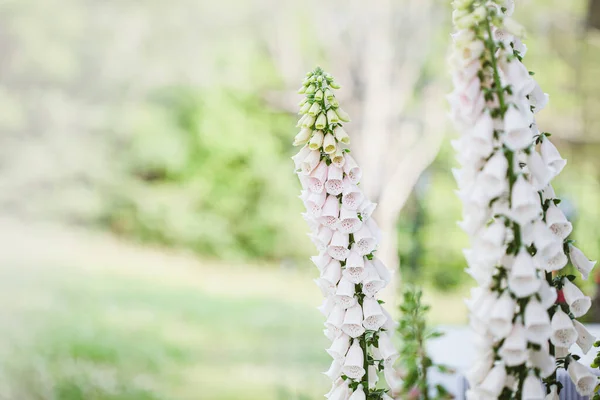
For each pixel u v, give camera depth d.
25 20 14.59
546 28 11.89
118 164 14.78
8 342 10.53
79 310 12.02
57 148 14.73
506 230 1.72
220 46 14.63
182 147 14.71
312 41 13.54
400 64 11.88
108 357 10.20
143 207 14.61
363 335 2.00
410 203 12.52
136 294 12.71
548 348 1.83
